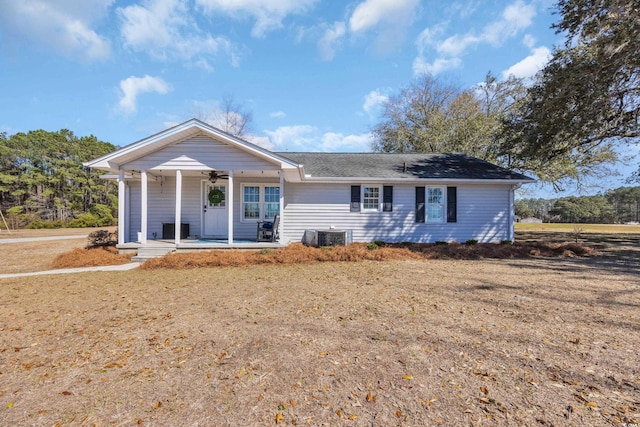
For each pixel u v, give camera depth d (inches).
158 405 97.0
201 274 311.1
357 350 134.0
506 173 528.1
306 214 518.6
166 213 518.3
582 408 92.7
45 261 427.2
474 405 94.8
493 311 185.3
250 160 426.0
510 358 125.3
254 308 196.1
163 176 514.9
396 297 217.8
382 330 156.3
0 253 510.6
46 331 161.8
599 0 438.6
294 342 143.0
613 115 512.1
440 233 523.5
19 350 139.3
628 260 385.1
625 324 162.4
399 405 95.4
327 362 123.5
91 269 345.7
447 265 351.3
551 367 117.7
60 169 1520.7
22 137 1537.9
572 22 480.1
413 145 1014.4
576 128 495.5
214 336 151.6
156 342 145.8
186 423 88.2
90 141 1690.5
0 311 196.1
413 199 522.9
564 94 477.1
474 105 896.3
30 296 232.1
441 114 954.1
